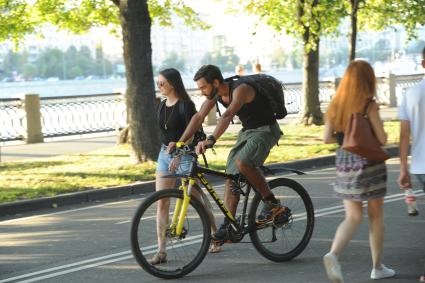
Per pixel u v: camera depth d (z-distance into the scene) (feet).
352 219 54.19
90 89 405.59
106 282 61.16
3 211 98.07
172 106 64.18
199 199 62.59
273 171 64.39
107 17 191.62
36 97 180.96
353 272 60.49
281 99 62.28
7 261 70.33
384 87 256.52
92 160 139.85
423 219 80.69
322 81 263.90
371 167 53.21
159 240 60.34
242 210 63.21
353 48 173.06
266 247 64.44
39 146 172.24
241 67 184.75
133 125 132.26
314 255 67.15
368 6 189.57
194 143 63.93
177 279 60.80
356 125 51.98
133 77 131.44
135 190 112.16
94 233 82.02
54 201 103.14
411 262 63.00
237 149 63.10
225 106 63.26
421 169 53.57
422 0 185.47
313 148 144.56
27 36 224.53
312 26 170.91
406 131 54.03
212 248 68.54
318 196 98.12
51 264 68.33
